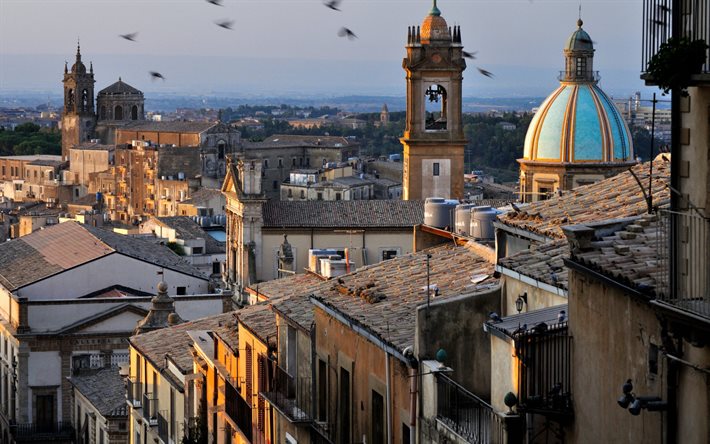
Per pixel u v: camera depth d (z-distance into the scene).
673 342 26.12
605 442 28.91
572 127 143.12
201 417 70.69
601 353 29.06
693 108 27.14
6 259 140.75
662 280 27.06
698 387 25.66
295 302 53.88
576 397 30.27
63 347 125.62
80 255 131.25
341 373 46.03
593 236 30.56
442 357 36.56
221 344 66.81
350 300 46.41
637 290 27.22
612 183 42.91
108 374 116.12
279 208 158.25
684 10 27.47
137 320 125.50
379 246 151.50
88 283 128.50
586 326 29.77
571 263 30.11
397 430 39.88
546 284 34.38
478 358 37.44
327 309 46.84
